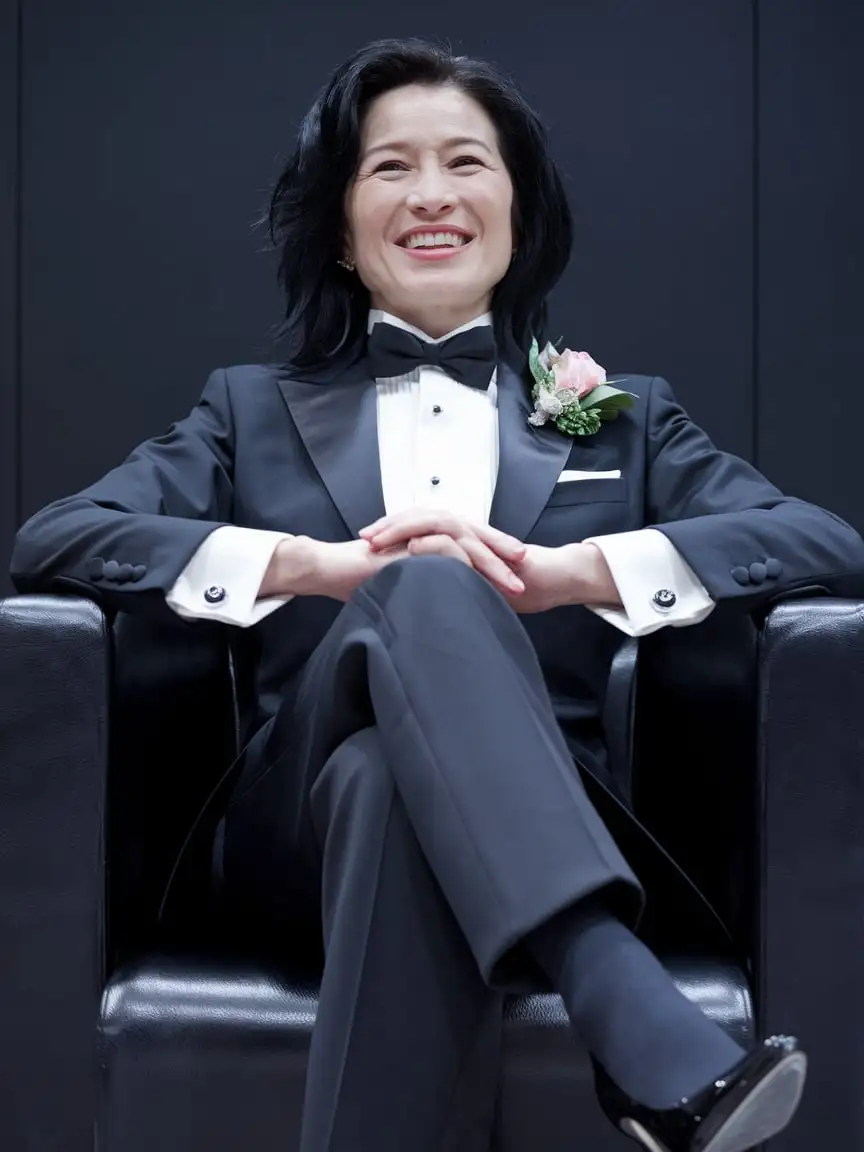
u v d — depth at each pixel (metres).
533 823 1.25
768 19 2.67
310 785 1.48
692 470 1.91
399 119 1.97
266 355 2.69
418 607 1.36
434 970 1.31
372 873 1.32
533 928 1.22
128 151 2.70
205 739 1.79
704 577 1.66
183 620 1.65
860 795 1.50
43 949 1.50
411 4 2.68
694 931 1.65
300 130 2.03
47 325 2.71
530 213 2.05
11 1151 1.49
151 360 2.71
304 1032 1.47
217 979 1.53
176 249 2.70
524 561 1.65
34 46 2.69
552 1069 1.45
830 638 1.52
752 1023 1.48
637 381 2.02
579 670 1.80
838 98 2.68
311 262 2.02
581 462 1.91
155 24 2.70
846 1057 1.48
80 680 1.52
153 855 1.69
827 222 2.68
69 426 2.71
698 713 1.71
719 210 2.68
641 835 1.60
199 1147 1.46
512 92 2.02
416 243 1.96
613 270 2.69
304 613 1.79
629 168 2.68
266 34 2.69
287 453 1.91
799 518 1.74
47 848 1.51
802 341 2.69
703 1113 1.13
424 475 1.88
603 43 2.68
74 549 1.67
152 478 1.84
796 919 1.49
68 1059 1.49
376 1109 1.29
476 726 1.30
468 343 1.94
